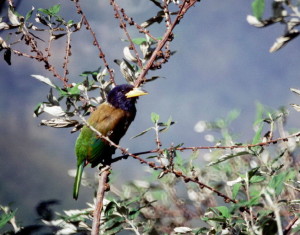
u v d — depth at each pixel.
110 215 7.91
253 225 6.66
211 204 9.09
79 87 9.46
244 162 9.26
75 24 9.27
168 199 9.23
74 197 10.38
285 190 8.08
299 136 8.16
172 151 7.96
